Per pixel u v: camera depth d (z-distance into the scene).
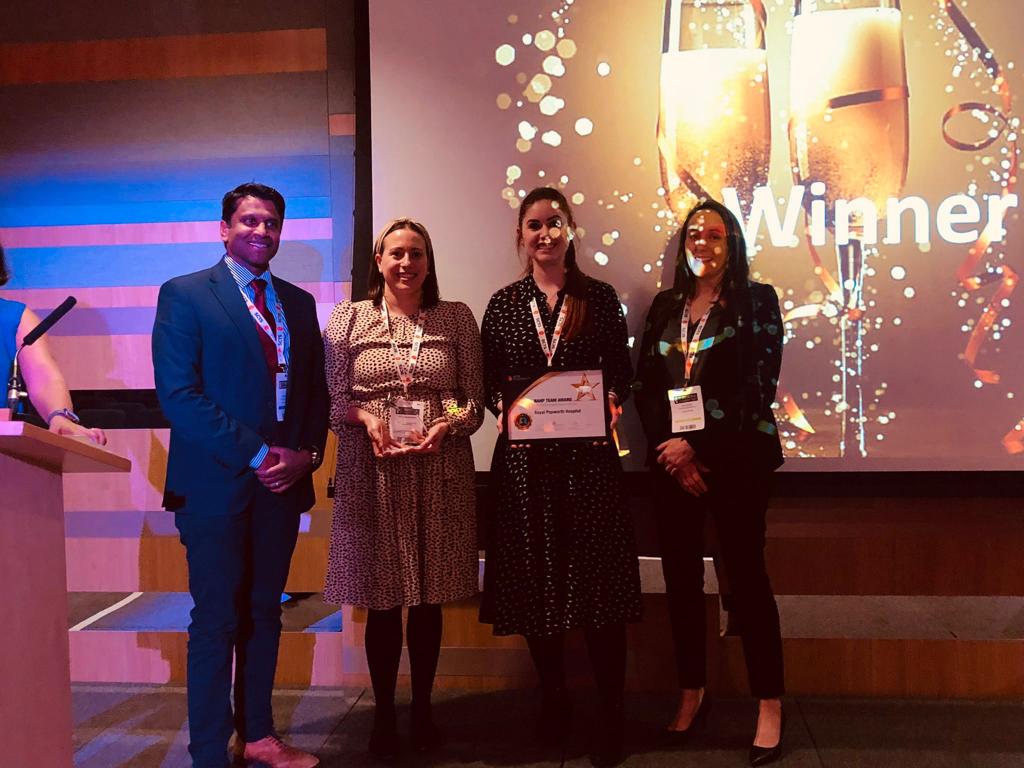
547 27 2.98
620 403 2.59
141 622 3.24
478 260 3.01
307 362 2.45
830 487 2.93
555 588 2.41
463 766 2.43
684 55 2.95
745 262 2.54
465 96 3.01
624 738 2.60
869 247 2.90
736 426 2.46
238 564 2.33
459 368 2.56
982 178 2.87
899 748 2.49
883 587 2.93
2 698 1.48
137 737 2.64
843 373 2.92
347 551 2.45
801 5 2.91
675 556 2.59
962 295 2.88
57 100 3.25
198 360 2.31
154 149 3.22
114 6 3.21
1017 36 2.85
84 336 3.25
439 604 2.52
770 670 2.45
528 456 2.45
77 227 3.26
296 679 3.10
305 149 3.17
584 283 2.56
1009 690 2.87
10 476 1.52
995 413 2.88
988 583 2.89
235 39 3.18
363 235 3.06
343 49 3.14
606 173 2.98
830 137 2.91
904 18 2.88
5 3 3.24
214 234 3.21
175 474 2.35
